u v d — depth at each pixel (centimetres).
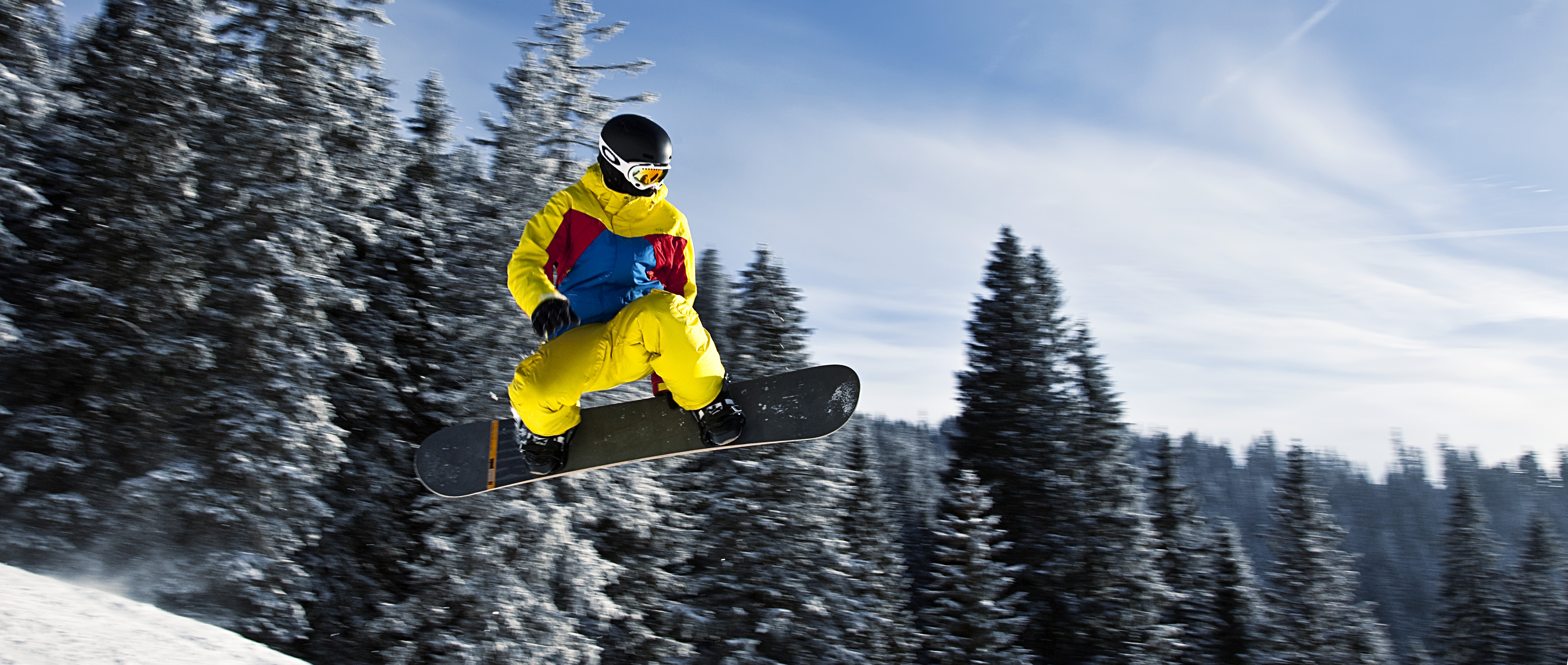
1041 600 3027
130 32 1773
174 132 1681
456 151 2559
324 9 1881
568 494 1766
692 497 2359
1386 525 11188
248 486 1568
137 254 1689
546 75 1997
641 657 1992
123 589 1441
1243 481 13512
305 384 1714
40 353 1584
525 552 1659
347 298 1792
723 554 2336
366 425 1995
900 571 2642
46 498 1466
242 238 1728
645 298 311
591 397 1772
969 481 2664
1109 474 3300
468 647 1573
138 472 1593
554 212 317
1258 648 3228
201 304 1748
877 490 2762
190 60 1761
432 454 369
